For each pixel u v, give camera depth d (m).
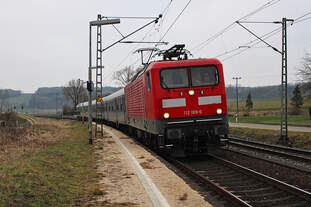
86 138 27.84
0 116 67.56
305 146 20.75
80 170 12.88
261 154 17.77
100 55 26.92
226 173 12.23
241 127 33.88
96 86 27.69
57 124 63.69
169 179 10.92
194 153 15.24
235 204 8.19
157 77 14.82
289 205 8.14
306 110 56.94
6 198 7.86
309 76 45.06
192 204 8.12
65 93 108.69
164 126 14.62
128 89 24.84
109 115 43.59
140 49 24.75
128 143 22.84
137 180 10.91
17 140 25.72
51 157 15.29
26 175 10.34
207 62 15.08
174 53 17.44
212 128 14.79
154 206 7.98
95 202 8.52
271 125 34.88
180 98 14.72
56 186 9.73
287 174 11.98
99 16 23.91
